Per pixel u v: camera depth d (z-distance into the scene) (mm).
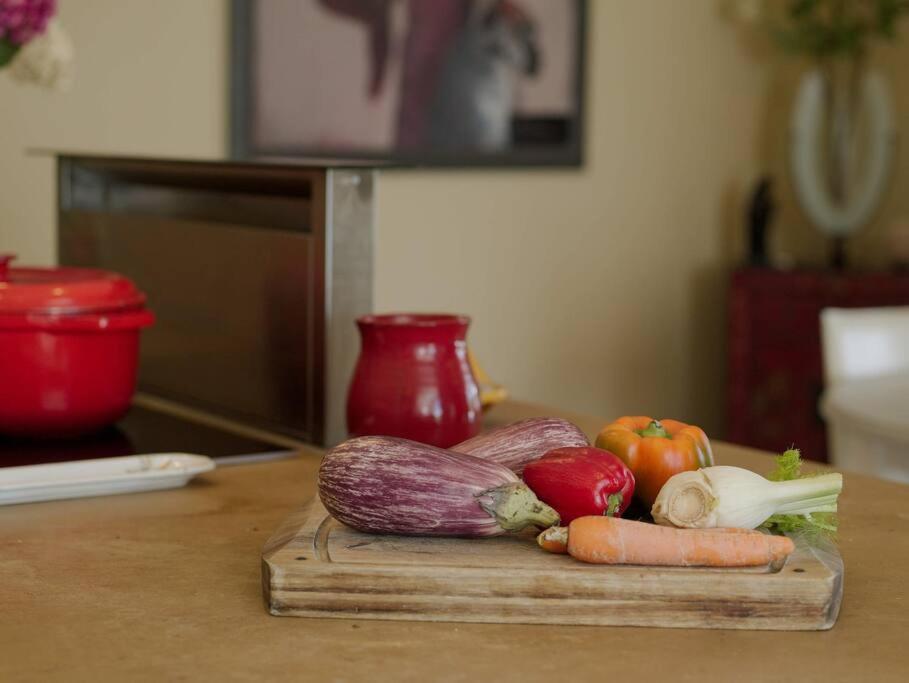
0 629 827
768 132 4344
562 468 901
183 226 1661
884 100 4176
